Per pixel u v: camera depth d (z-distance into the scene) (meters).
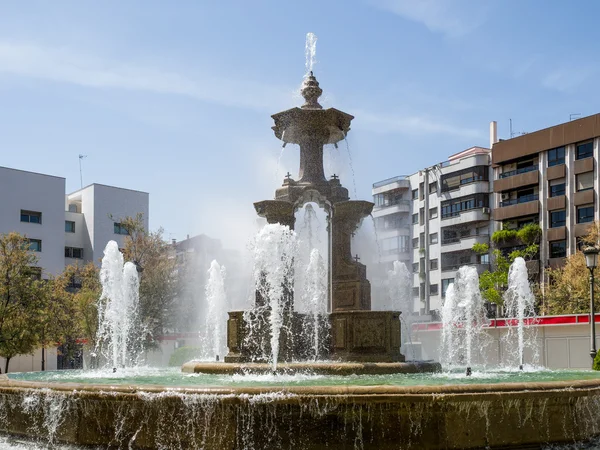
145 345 40.06
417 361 13.38
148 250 44.75
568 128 54.41
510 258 53.91
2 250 36.19
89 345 37.94
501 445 8.92
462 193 63.59
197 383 10.39
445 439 8.62
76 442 9.50
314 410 8.55
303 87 16.08
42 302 36.53
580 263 42.16
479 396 8.71
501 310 51.50
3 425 10.79
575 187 53.91
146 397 8.97
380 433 8.56
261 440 8.60
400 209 71.81
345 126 15.66
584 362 27.98
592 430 10.02
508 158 59.16
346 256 14.64
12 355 35.78
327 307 15.20
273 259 14.03
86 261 59.34
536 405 9.16
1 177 52.34
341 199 15.07
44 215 54.62
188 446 8.79
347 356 13.11
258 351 13.56
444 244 65.75
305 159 15.51
